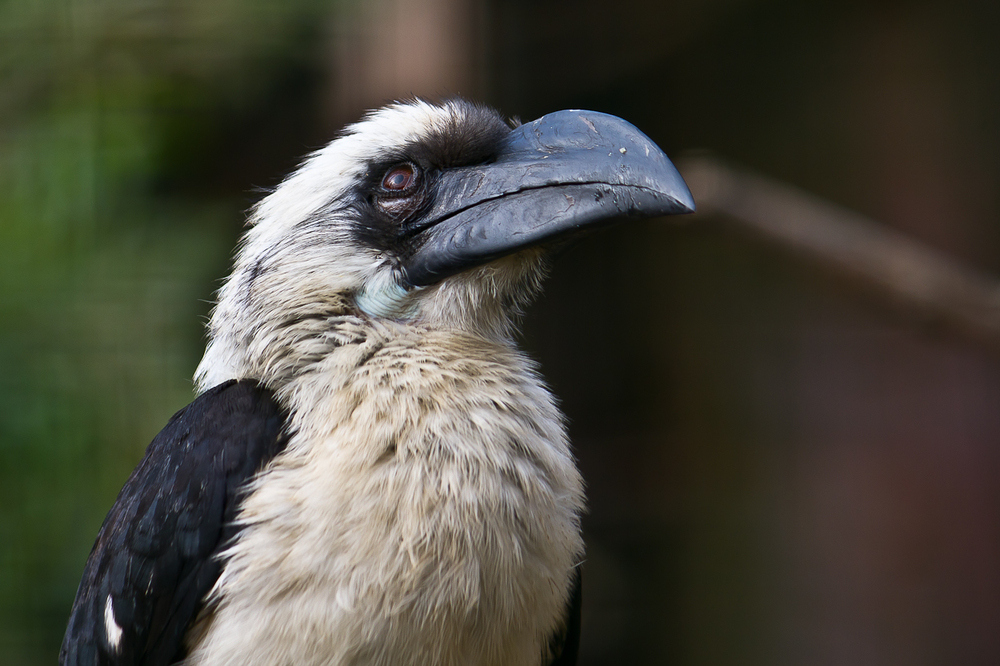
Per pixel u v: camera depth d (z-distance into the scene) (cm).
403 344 563
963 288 995
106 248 1091
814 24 1625
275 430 552
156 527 552
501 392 556
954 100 1551
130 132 1131
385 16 1167
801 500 1596
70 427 1001
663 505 1636
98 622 584
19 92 1138
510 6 1341
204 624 547
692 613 1595
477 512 514
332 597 496
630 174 586
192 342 1075
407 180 614
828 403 1605
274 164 1274
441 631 509
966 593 1475
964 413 1507
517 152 618
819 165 1630
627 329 1659
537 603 547
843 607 1540
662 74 1659
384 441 518
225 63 1172
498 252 593
